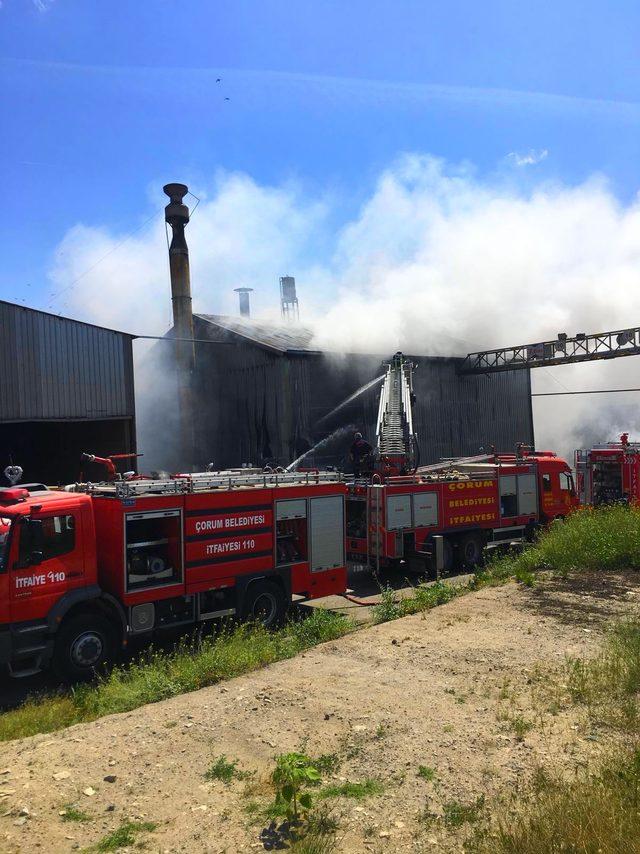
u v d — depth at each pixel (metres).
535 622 8.09
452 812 3.83
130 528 8.63
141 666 7.76
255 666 7.17
